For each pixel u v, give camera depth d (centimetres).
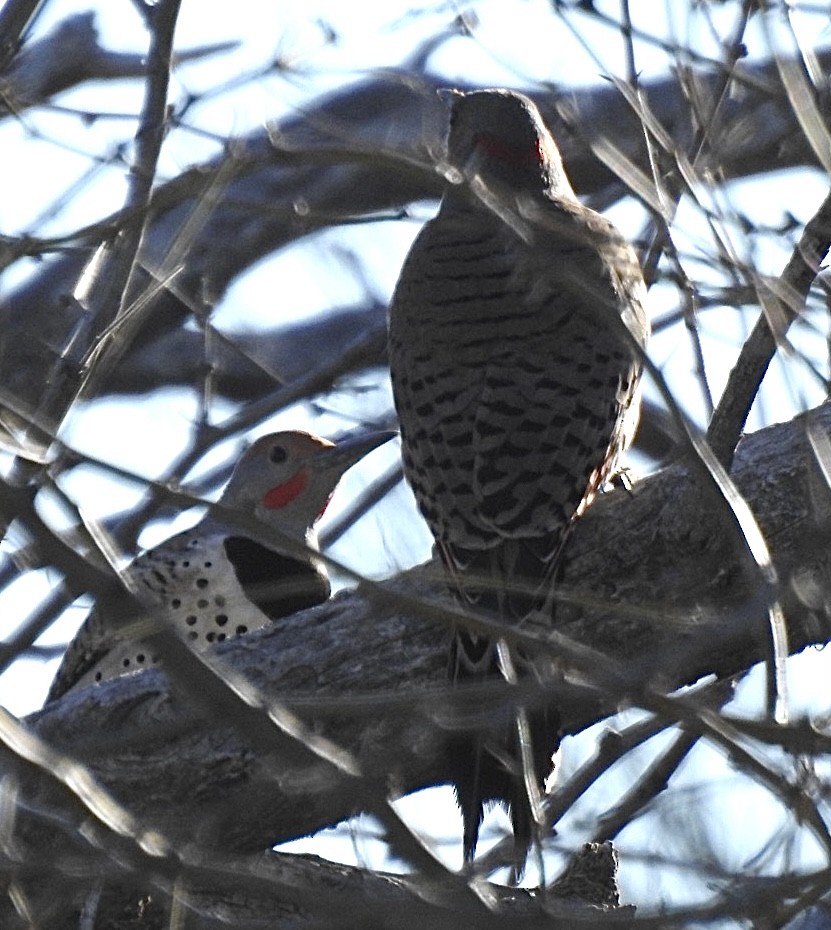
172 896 738
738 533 801
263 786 1015
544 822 810
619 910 909
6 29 1141
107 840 716
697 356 879
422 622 1053
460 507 1077
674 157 880
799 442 1038
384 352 1526
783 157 1142
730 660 1015
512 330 1134
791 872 756
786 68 823
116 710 1050
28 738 696
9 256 852
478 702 959
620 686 743
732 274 877
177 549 1356
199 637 1339
